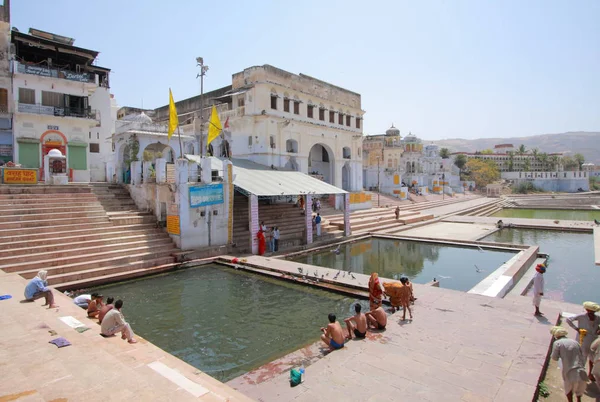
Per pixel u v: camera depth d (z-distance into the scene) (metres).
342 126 33.69
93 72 29.28
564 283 14.16
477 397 5.76
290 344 8.59
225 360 7.84
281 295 12.09
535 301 9.40
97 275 13.25
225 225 17.91
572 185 86.69
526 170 104.00
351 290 11.96
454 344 7.67
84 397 4.15
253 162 25.50
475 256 18.89
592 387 6.25
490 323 8.80
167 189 16.73
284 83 27.62
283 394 5.95
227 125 26.45
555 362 7.27
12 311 8.05
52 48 25.52
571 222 29.58
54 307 8.94
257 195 17.50
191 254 16.03
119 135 22.41
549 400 6.00
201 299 11.73
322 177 31.41
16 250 12.91
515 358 7.02
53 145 24.83
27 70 23.59
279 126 26.91
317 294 12.15
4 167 16.86
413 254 19.50
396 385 6.15
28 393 4.01
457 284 13.95
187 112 35.38
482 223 30.78
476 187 85.00
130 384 4.58
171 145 23.67
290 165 29.03
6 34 24.38
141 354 6.88
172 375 5.67
